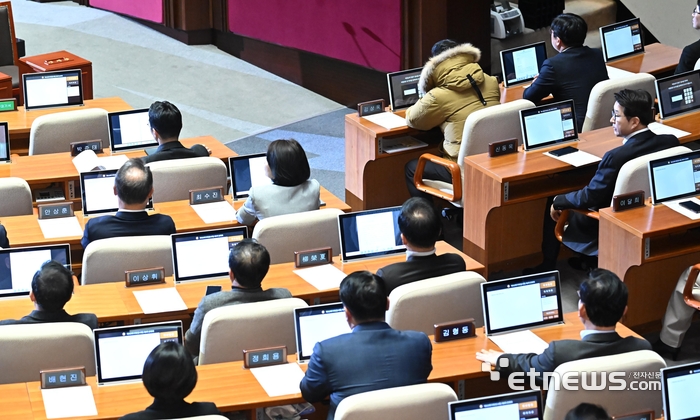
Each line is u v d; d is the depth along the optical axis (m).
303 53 26.89
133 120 18.16
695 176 15.05
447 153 17.77
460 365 10.88
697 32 25.47
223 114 25.22
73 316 11.28
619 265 14.73
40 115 19.97
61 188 17.56
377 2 24.34
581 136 17.53
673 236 14.99
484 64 24.95
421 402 9.24
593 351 10.39
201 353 11.00
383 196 19.70
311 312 10.97
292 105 25.97
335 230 13.75
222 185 16.14
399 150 18.89
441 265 12.16
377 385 9.82
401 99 19.66
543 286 11.68
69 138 18.33
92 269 12.97
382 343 9.95
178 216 15.27
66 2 33.66
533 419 9.45
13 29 23.94
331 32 25.81
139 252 13.05
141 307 12.33
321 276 13.19
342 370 9.80
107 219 13.84
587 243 15.73
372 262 13.59
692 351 14.86
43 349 10.53
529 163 16.50
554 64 18.80
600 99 17.97
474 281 11.57
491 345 11.29
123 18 31.84
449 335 11.35
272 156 14.52
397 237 13.70
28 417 9.85
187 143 18.52
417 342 10.02
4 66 23.84
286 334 11.13
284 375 10.69
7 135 17.38
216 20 29.47
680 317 14.42
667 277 15.12
